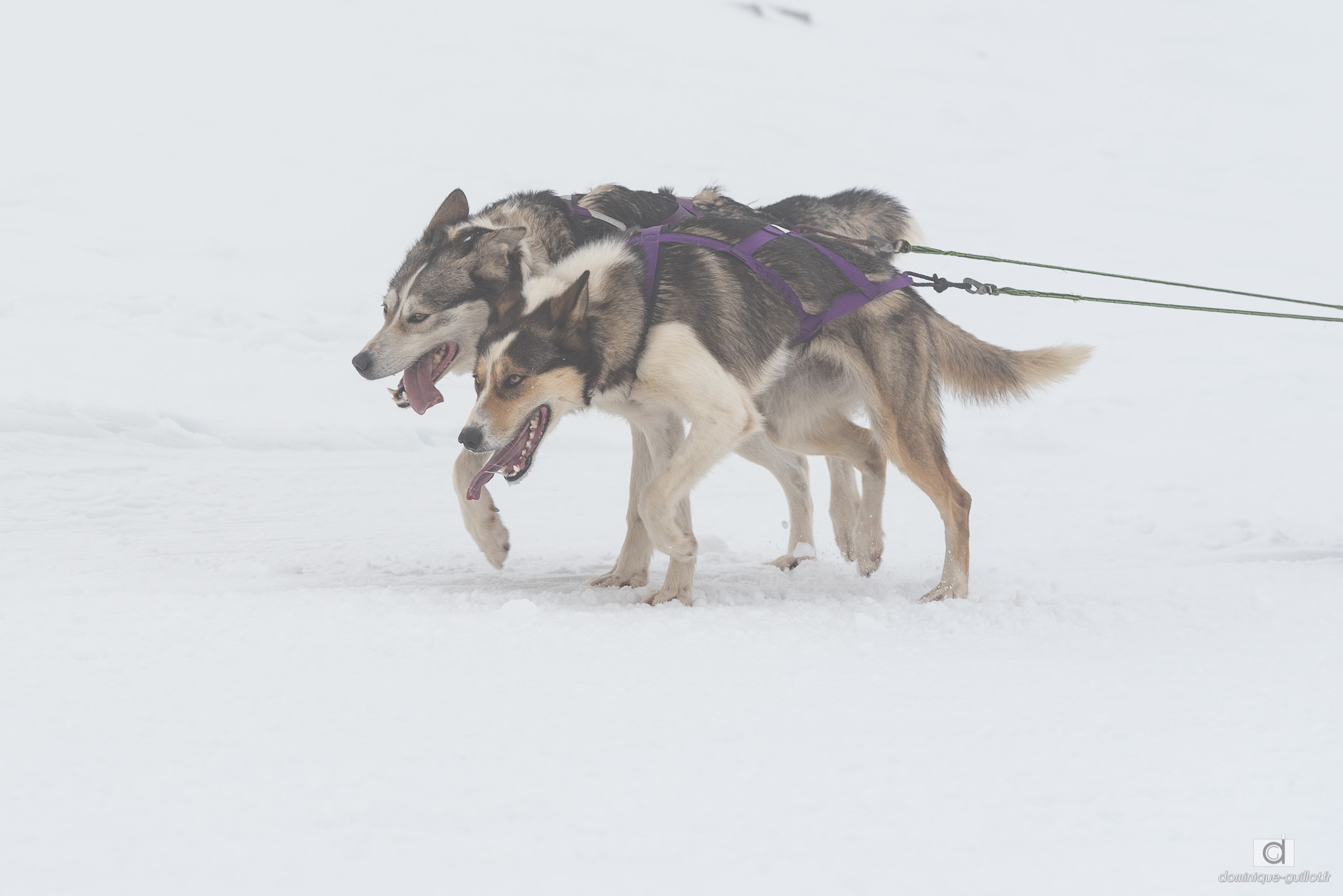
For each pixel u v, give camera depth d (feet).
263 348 63.00
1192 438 59.00
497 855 12.66
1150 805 14.32
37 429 46.91
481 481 26.20
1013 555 35.94
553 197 32.24
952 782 14.94
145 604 23.36
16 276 70.18
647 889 11.98
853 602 26.84
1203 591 29.19
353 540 35.94
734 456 53.98
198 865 12.26
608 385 27.12
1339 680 20.11
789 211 34.40
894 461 29.81
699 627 22.84
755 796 14.33
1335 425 61.82
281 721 16.44
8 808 13.43
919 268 112.47
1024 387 32.19
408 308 31.32
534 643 21.01
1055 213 152.05
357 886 11.92
